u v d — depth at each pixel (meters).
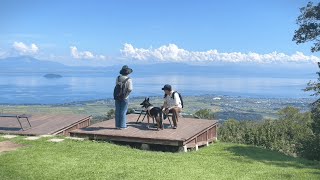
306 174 9.31
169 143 11.77
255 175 8.99
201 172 8.99
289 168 10.27
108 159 9.84
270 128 21.36
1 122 15.40
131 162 9.64
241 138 21.06
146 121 15.12
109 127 13.73
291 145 19.86
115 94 13.16
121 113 13.29
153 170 8.92
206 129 13.98
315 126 23.67
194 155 11.37
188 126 14.15
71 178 8.12
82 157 9.95
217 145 14.44
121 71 13.19
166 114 13.51
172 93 13.52
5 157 9.65
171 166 9.45
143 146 12.16
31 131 13.51
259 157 12.10
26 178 8.06
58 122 15.31
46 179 8.03
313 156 15.86
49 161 9.41
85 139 12.48
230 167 9.80
